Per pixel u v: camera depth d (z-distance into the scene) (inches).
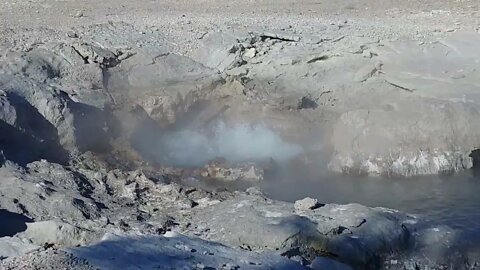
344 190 508.4
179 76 606.2
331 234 391.9
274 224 392.8
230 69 621.3
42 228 390.0
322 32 687.1
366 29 702.5
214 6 850.1
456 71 617.0
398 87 605.6
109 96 566.3
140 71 605.9
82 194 446.3
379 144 549.0
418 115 560.7
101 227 402.3
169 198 457.4
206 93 593.3
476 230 426.6
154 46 639.8
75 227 390.6
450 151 548.4
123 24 707.4
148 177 486.3
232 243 386.6
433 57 634.8
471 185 515.8
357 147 549.3
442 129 553.9
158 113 573.6
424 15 788.6
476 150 556.1
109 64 605.0
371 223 406.9
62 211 417.7
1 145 477.7
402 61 627.2
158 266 336.5
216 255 358.9
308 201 426.9
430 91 596.1
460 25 732.0
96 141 533.0
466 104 570.3
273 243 382.0
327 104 601.0
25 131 494.0
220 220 409.7
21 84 522.9
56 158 502.3
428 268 394.6
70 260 330.6
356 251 384.8
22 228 398.0
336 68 622.2
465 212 463.2
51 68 577.9
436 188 511.5
